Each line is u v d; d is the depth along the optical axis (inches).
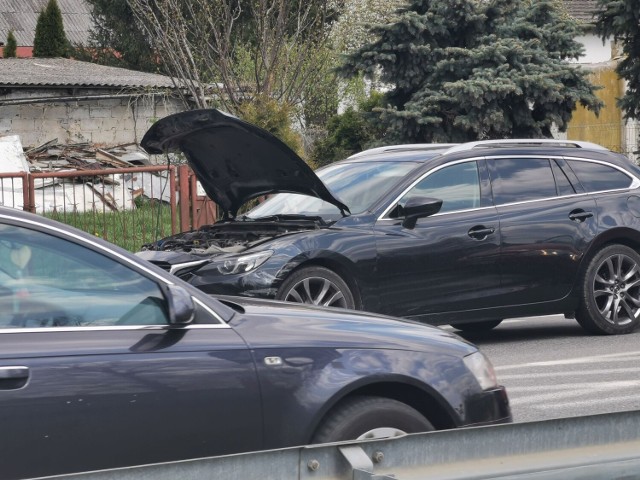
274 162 975.6
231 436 458.0
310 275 959.6
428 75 2225.6
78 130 2994.6
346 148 2524.6
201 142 983.0
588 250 1087.0
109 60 4259.4
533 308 1064.2
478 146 1074.1
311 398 472.4
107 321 447.8
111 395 432.8
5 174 1510.8
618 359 992.2
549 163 1100.5
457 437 371.2
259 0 2192.4
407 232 1003.9
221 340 464.8
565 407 796.0
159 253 983.0
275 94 2204.7
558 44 2252.7
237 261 946.1
